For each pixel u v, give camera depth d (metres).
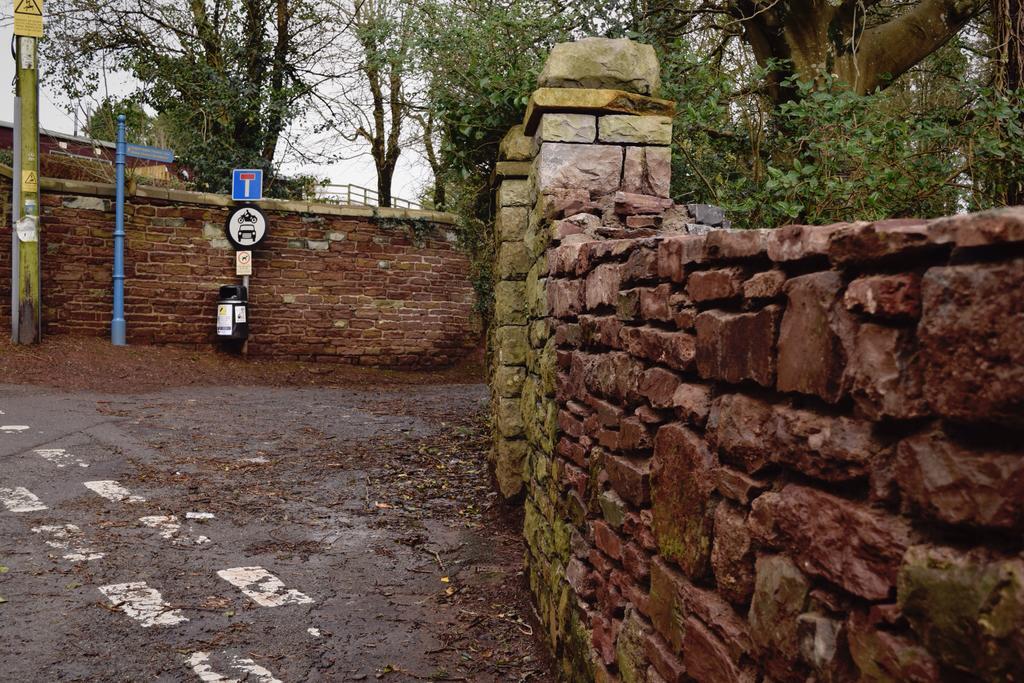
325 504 5.50
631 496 2.35
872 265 1.26
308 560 4.44
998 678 0.98
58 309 12.16
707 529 1.83
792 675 1.46
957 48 8.38
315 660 3.29
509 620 3.82
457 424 8.91
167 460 6.32
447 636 3.61
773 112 6.36
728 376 1.73
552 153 4.15
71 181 12.19
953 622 1.05
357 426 8.52
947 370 1.09
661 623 2.09
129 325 12.74
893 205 5.15
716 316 1.79
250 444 7.21
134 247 12.77
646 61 4.25
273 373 12.92
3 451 6.10
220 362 12.95
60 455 6.14
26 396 8.73
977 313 1.04
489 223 8.06
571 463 3.20
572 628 2.99
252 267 13.72
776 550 1.54
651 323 2.30
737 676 1.65
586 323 2.97
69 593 3.75
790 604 1.46
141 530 4.65
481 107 5.90
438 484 6.17
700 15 8.19
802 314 1.43
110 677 3.04
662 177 4.19
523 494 5.37
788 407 1.51
